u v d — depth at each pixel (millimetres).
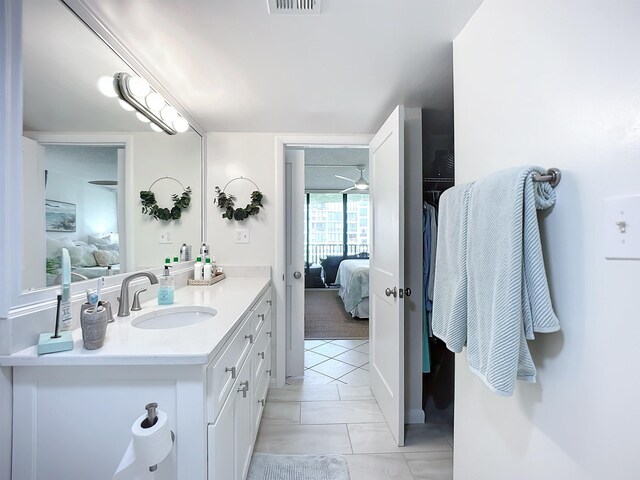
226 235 2398
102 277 1265
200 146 2307
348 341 3451
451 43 1285
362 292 4262
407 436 1825
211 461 944
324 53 1366
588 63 664
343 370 2711
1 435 858
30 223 930
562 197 737
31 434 887
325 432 1836
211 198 2385
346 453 1656
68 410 894
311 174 5285
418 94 1772
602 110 633
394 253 1800
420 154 1980
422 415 1983
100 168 1278
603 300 634
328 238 6973
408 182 1985
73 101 1108
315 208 6961
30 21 930
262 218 2412
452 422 1990
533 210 738
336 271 6742
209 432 940
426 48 1327
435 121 2246
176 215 1972
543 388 803
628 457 586
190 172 2154
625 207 583
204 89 1702
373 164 2273
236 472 1227
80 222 1159
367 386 2420
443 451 1688
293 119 2137
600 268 641
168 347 924
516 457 905
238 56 1390
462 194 1021
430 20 1144
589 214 666
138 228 1566
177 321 1449
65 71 1068
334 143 2424
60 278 1042
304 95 1774
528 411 856
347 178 5570
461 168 1205
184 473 903
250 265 2400
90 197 1215
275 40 1271
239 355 1299
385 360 1980
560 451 746
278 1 1052
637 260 564
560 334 749
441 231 1186
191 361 874
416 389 1995
